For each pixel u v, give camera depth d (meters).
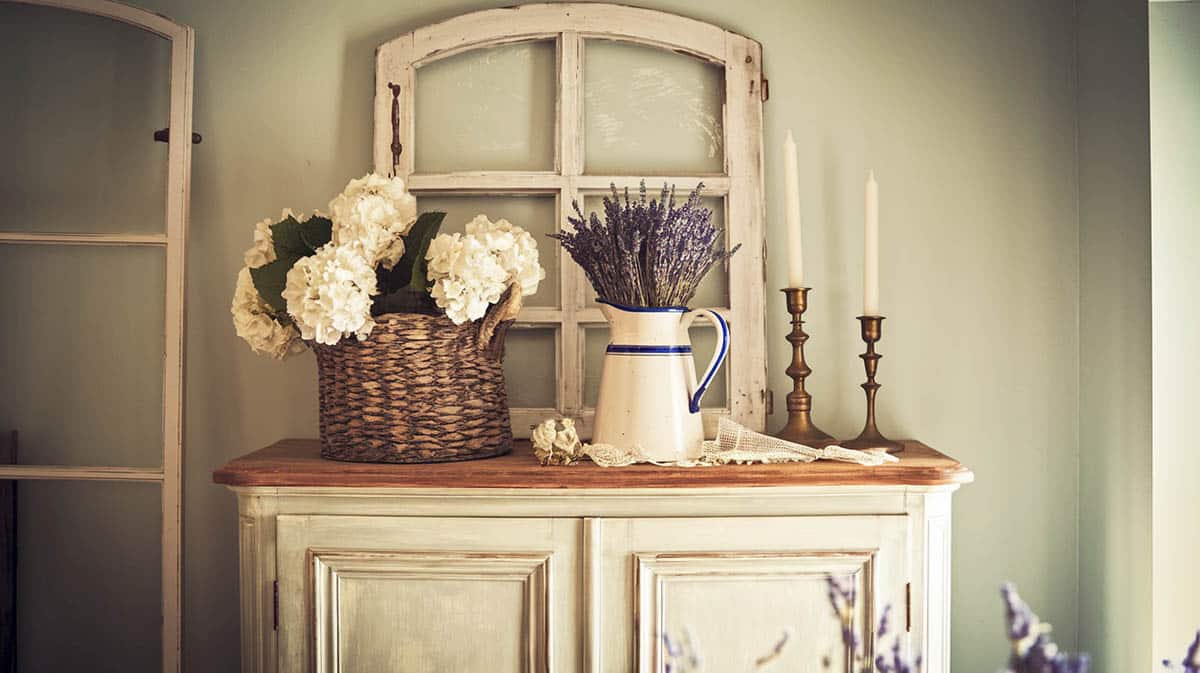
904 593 1.68
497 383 1.87
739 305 2.12
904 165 2.16
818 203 2.16
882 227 2.16
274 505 1.71
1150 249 1.83
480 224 1.86
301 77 2.18
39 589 2.16
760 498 1.69
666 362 1.81
